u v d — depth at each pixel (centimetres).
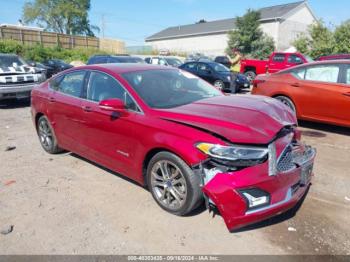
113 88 412
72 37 3844
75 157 540
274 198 303
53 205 383
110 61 1572
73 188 426
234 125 312
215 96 431
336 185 431
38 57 2978
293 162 325
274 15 4172
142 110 371
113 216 358
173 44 5794
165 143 332
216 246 306
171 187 349
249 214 293
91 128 434
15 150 583
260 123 319
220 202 292
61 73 522
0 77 988
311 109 703
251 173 293
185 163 325
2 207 380
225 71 1488
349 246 304
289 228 332
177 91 420
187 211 343
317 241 311
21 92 1020
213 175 303
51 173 475
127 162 393
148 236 322
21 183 443
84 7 6506
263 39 3934
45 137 557
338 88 660
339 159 531
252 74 1898
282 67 1769
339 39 2898
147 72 438
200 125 321
